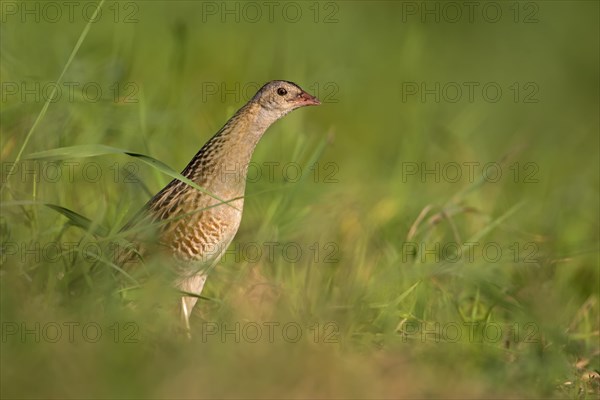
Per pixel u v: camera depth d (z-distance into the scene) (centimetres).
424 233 2478
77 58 2789
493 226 2452
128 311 1827
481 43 4788
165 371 1628
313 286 2159
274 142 2922
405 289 2164
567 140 4091
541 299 2225
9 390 1545
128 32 3216
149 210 2114
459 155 3353
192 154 2784
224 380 1634
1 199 2012
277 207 2369
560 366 1927
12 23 2842
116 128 2577
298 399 1645
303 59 3753
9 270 1852
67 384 1562
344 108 3831
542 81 4666
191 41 3662
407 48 3834
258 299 2119
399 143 3494
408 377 1786
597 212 3231
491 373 1859
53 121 2369
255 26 4022
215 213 2081
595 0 4959
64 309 1794
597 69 4759
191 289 2095
